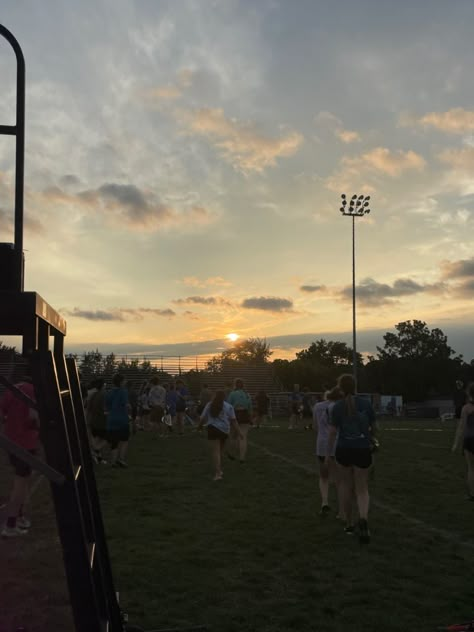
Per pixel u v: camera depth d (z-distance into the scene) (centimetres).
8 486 819
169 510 858
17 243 284
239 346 8950
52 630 424
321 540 698
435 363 10625
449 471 1287
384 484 1107
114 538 701
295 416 2703
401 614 475
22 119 294
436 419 5028
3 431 666
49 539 647
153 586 535
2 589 506
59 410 265
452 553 648
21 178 290
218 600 504
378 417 5634
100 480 1132
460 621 462
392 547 672
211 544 678
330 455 738
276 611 481
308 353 10888
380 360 10794
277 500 941
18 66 296
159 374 5144
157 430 2281
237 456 1553
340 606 493
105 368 4953
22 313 257
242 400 1428
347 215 4300
